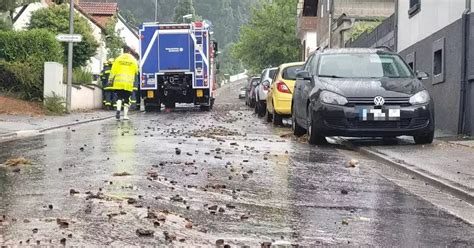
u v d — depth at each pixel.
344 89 11.45
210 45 27.97
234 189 7.16
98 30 48.44
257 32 64.94
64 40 21.20
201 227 5.43
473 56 13.05
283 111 17.25
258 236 5.20
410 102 11.25
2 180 7.51
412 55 17.77
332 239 5.18
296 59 64.06
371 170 8.92
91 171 8.16
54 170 8.29
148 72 26.70
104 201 6.27
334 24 37.31
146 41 26.66
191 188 7.12
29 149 10.87
